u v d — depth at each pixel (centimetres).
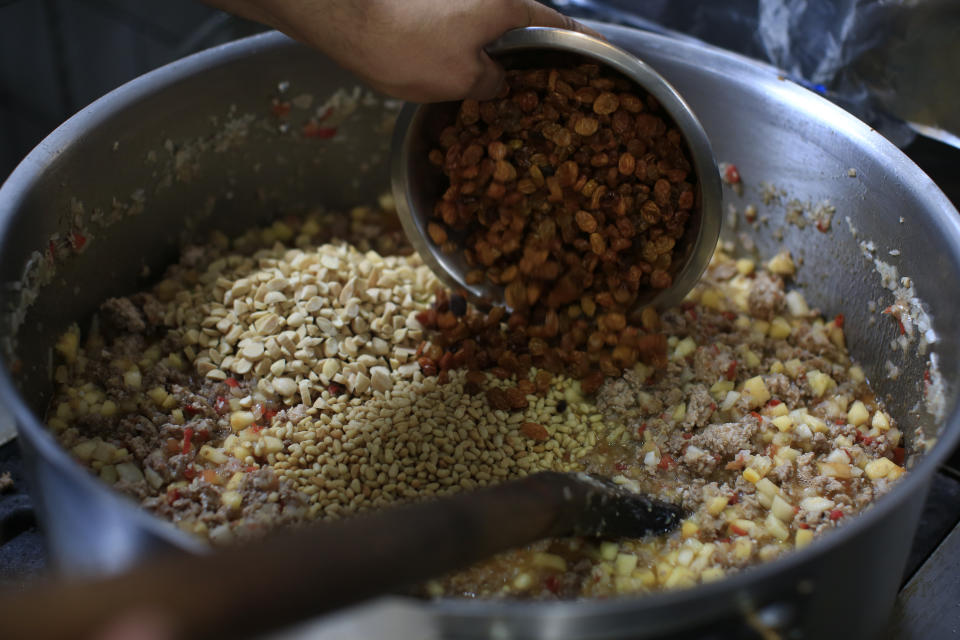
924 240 70
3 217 65
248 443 72
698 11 87
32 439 54
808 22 81
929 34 76
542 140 74
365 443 72
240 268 83
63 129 72
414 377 76
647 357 77
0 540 70
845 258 79
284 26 71
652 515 68
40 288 71
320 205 92
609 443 74
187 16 106
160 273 85
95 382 75
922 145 82
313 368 76
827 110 76
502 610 48
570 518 63
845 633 58
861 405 76
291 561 41
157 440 72
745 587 50
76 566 56
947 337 67
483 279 81
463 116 75
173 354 78
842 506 69
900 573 61
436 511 51
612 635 49
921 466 54
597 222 74
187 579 38
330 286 80
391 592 48
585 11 91
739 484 72
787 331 81
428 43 69
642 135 73
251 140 85
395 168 78
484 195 76
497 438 73
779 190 82
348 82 85
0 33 110
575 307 79
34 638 33
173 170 81
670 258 76
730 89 80
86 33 110
